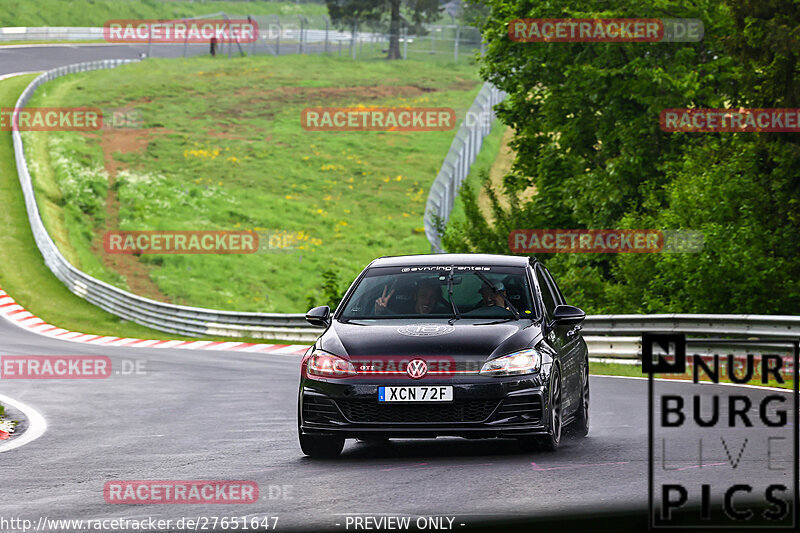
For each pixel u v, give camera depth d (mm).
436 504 24922
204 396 57156
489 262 36969
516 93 123625
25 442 39562
